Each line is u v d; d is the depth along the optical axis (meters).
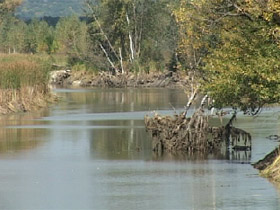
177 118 63.19
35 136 74.38
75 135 74.94
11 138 73.06
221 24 56.03
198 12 56.34
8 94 99.44
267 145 65.44
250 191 47.47
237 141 67.12
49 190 48.88
